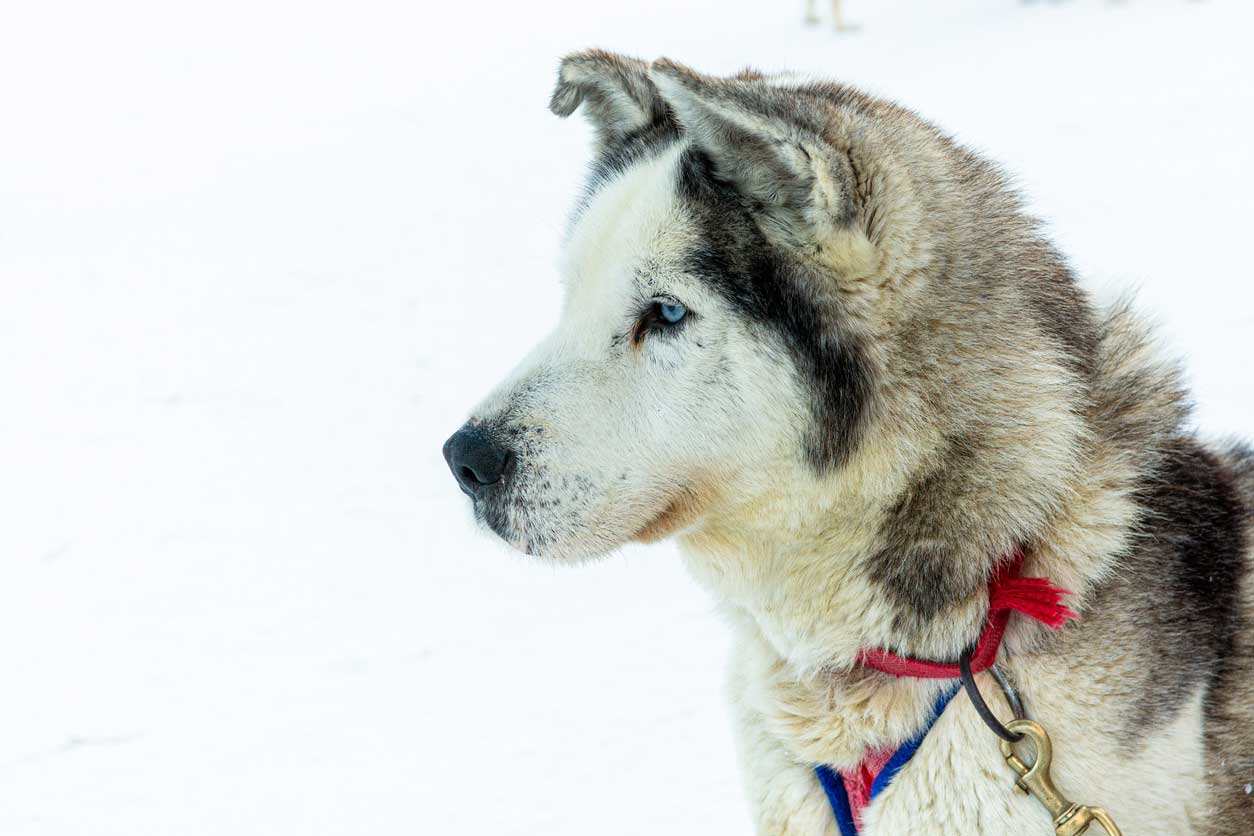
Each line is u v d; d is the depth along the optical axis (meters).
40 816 3.67
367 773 3.79
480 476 2.33
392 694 4.23
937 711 2.25
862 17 14.17
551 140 11.66
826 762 2.38
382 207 10.31
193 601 4.98
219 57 17.19
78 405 7.02
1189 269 6.59
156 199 11.12
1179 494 2.36
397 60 15.98
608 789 3.61
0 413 6.96
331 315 8.16
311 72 15.91
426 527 5.50
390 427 6.55
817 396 2.22
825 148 2.12
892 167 2.23
